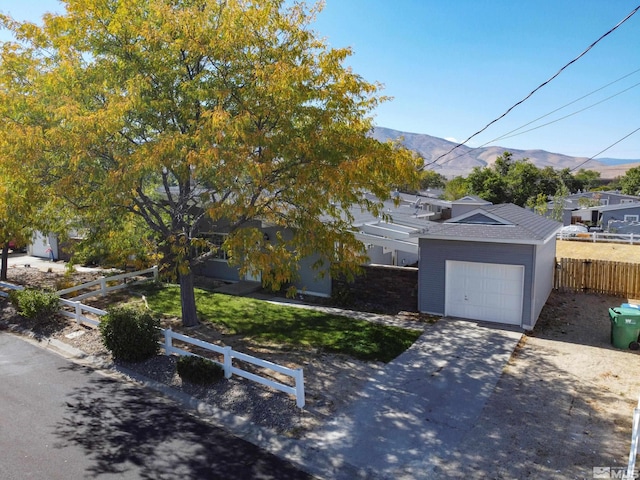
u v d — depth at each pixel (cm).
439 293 1432
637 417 600
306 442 718
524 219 1521
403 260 2369
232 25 952
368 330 1280
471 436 730
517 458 667
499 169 6562
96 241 1354
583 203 5519
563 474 626
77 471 642
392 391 895
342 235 1070
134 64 995
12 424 777
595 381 935
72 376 998
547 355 1091
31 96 1015
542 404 836
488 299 1365
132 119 1045
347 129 1069
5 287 1652
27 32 1038
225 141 907
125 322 1038
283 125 978
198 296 1717
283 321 1384
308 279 1767
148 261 1894
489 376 964
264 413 808
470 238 1334
